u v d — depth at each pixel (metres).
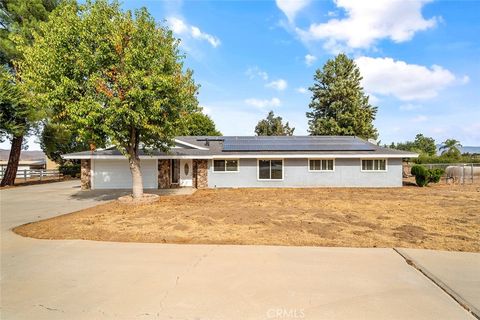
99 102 10.46
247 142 21.97
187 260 5.16
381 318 3.27
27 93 13.20
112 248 5.90
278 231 7.39
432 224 8.24
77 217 9.34
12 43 19.06
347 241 6.50
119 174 19.53
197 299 3.71
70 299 3.73
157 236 6.90
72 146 35.94
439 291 3.94
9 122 19.27
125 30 10.48
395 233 7.21
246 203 12.48
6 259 5.25
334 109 38.31
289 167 19.66
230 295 3.82
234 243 6.33
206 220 8.69
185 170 20.61
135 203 12.17
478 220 8.80
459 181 22.08
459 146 48.88
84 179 19.19
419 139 56.66
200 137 24.59
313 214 9.69
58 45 10.41
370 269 4.71
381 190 17.61
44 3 21.48
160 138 13.24
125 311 3.43
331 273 4.55
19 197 15.10
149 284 4.16
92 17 10.45
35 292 3.94
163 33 12.02
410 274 4.52
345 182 19.67
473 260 5.14
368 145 20.98
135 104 10.63
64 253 5.58
